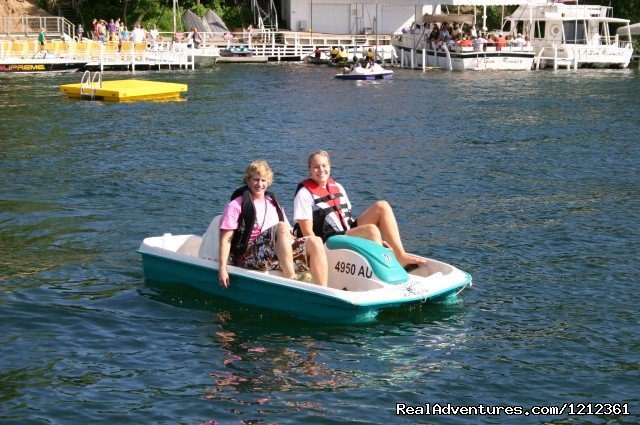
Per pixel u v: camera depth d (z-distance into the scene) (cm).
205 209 1950
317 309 1241
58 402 1021
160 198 2050
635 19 8319
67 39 6397
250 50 7156
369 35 7869
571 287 1433
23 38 6531
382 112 3897
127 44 6075
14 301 1333
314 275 1255
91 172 2344
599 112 3966
